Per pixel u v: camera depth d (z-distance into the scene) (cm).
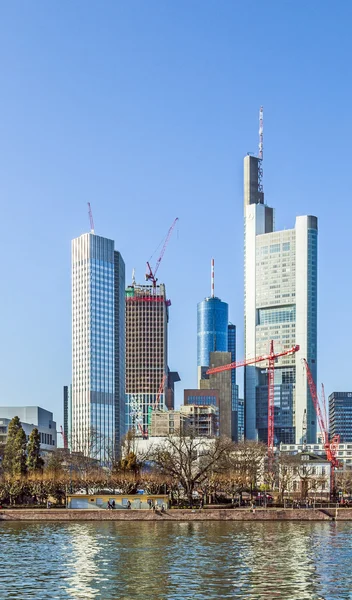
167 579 11725
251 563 13175
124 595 10619
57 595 10631
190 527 19362
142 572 12300
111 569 12575
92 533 17788
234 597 10512
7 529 18875
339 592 10862
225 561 13375
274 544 15650
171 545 15475
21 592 10825
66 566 12875
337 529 18838
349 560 13512
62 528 19112
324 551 14625
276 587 11162
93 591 10875
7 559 13625
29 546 15338
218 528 19088
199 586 11212
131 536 17125
